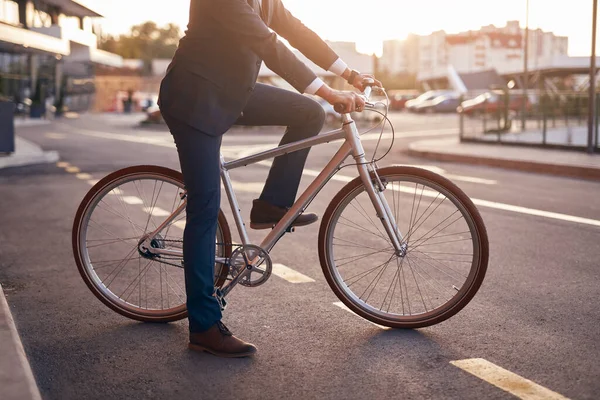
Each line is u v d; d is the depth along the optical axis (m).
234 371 3.11
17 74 37.41
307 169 11.96
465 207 3.51
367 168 3.56
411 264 3.90
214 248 3.35
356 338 3.51
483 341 3.45
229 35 3.14
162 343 3.48
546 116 15.73
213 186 3.27
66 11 33.09
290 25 3.47
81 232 3.86
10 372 2.82
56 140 21.69
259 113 3.46
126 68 72.12
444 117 44.16
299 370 3.11
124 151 16.97
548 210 7.54
